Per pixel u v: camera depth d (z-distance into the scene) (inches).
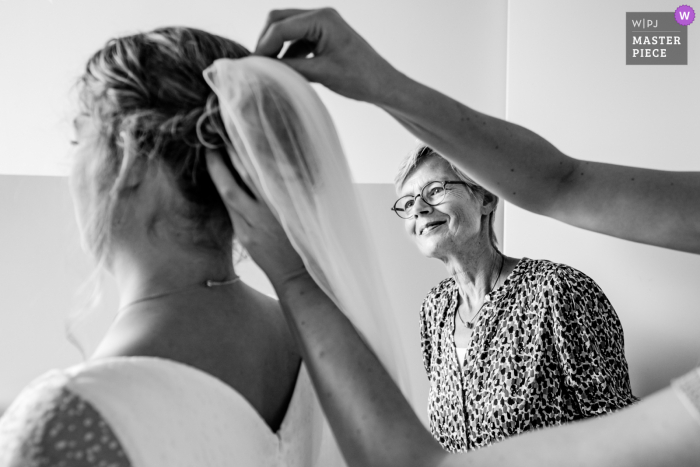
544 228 112.7
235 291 34.0
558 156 47.3
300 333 31.4
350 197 34.9
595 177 46.9
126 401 25.5
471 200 87.7
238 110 31.0
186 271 32.2
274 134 31.4
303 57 39.4
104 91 32.2
